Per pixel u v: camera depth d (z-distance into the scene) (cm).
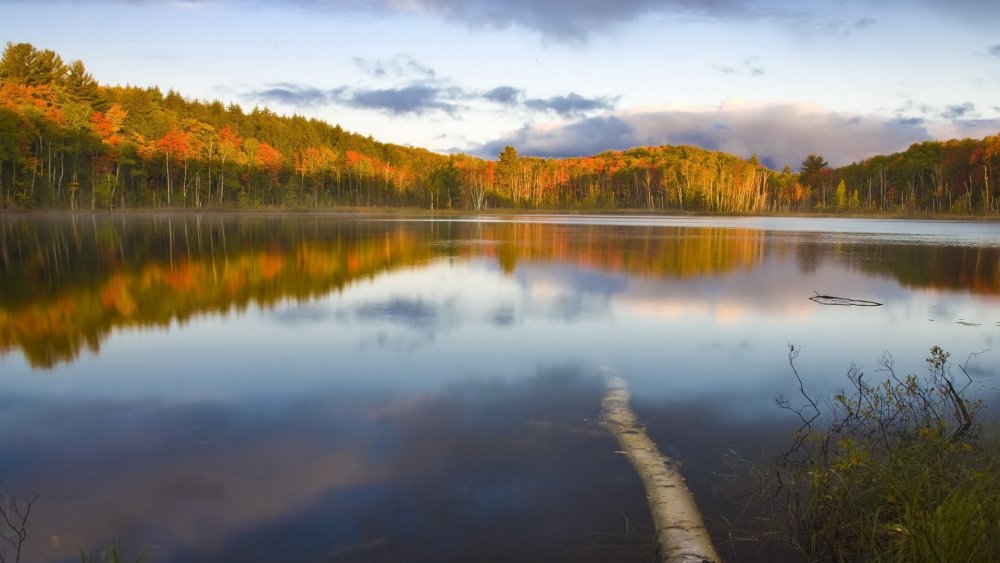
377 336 841
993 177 8050
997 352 795
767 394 609
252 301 1107
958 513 308
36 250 2069
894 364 734
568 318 976
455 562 322
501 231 3506
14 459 447
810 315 1031
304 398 585
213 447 470
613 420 529
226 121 8806
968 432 478
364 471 429
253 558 327
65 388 613
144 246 2247
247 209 7138
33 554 329
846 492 372
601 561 321
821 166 12069
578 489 402
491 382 639
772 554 326
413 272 1527
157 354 742
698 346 807
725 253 2192
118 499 389
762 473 425
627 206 10562
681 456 455
